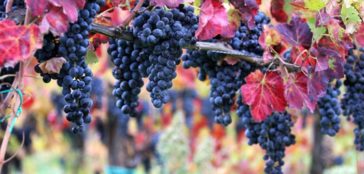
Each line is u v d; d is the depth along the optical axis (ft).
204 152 10.44
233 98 4.50
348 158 11.92
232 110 4.66
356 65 4.66
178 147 9.54
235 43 4.32
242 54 4.30
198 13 4.25
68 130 12.60
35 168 17.84
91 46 4.13
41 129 11.08
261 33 4.36
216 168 11.43
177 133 9.59
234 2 4.08
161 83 3.80
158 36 3.67
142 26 3.72
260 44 4.27
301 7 4.22
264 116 4.29
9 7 3.39
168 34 3.74
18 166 11.64
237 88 4.47
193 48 4.00
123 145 9.84
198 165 10.38
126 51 3.94
